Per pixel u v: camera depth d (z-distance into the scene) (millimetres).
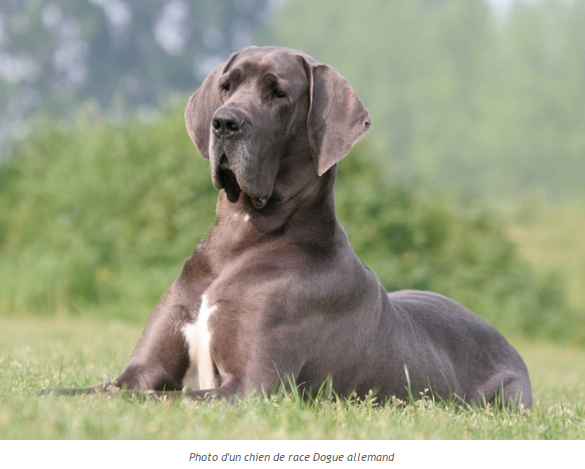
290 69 5258
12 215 16859
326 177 5301
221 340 4973
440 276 15344
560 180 48906
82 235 15477
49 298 14758
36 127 18906
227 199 5379
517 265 16562
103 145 16703
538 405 5871
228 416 4141
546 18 54750
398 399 5359
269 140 5125
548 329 15984
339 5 61156
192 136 5633
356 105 5211
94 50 53406
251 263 5117
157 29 56281
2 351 7691
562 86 51500
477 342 6086
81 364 6961
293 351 4965
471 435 4383
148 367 5145
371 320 5332
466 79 54469
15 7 53000
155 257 14836
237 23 59781
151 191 15328
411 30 58062
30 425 3732
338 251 5262
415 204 16031
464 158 50250
